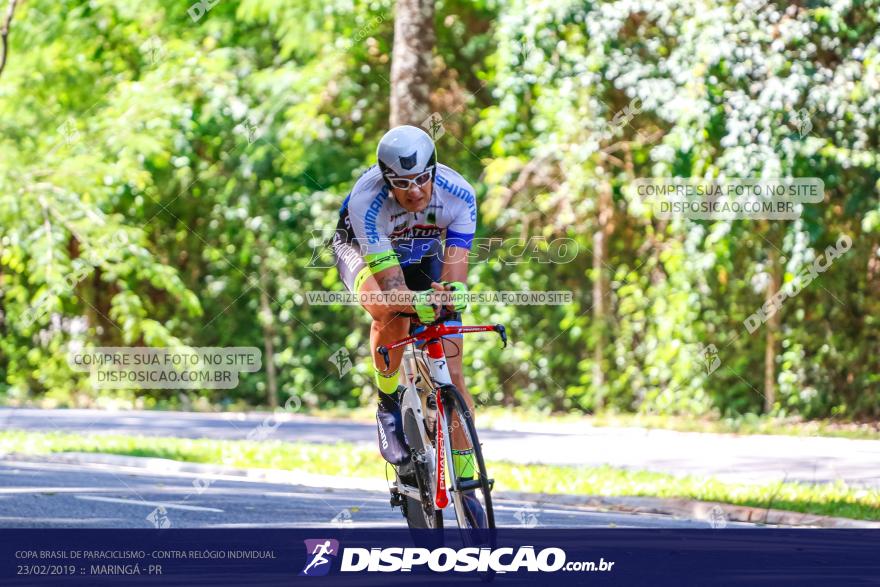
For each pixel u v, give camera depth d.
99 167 39.38
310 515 18.28
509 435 32.16
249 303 44.28
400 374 14.41
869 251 34.09
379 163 13.41
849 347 34.38
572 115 33.28
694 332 34.34
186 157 40.62
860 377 34.34
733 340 35.06
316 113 40.03
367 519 17.84
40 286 43.72
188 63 39.94
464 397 13.48
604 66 33.59
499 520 18.17
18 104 42.50
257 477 24.89
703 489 21.30
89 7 43.50
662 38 33.69
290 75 39.41
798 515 18.72
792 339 34.50
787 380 33.75
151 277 40.03
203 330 45.28
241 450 27.56
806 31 31.06
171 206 44.53
